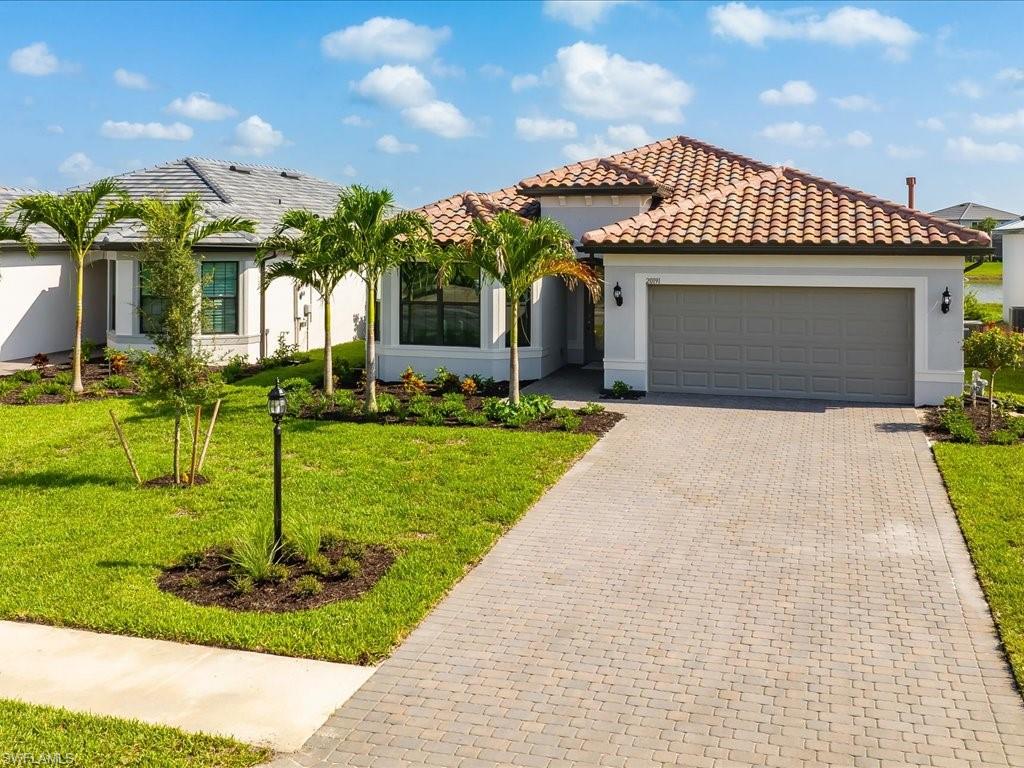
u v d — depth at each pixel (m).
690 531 11.00
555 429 16.03
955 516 11.35
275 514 9.95
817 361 18.52
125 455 14.36
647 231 18.92
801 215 19.14
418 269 20.86
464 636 8.30
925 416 16.86
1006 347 15.56
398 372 21.31
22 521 11.30
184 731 6.72
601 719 6.91
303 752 6.51
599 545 10.56
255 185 30.09
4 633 8.38
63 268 26.70
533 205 22.98
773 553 10.26
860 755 6.41
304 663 7.82
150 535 10.79
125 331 23.86
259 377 21.53
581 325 23.45
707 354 19.11
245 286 24.11
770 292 18.61
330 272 18.59
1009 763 6.30
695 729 6.76
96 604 8.87
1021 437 15.04
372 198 16.69
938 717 6.89
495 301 20.58
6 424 16.64
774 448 14.70
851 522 11.22
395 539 10.68
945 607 8.80
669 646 8.08
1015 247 27.81
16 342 25.16
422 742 6.62
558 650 8.02
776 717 6.91
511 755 6.45
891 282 17.75
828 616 8.64
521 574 9.73
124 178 28.61
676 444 15.01
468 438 15.30
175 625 8.38
